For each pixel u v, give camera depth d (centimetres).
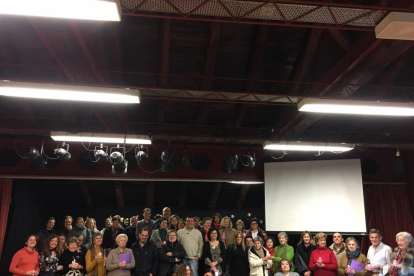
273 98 593
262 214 1179
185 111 807
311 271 577
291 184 808
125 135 701
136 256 551
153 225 652
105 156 730
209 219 661
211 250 586
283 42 652
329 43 632
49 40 478
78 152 822
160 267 561
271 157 868
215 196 1096
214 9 371
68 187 1063
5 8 284
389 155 868
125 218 1140
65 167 813
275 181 818
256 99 598
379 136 787
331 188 785
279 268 584
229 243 625
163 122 824
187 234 603
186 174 841
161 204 1169
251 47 662
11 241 837
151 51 662
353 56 521
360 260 544
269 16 381
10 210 840
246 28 625
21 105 724
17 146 805
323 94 595
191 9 369
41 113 765
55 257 530
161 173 835
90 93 470
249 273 572
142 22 606
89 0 273
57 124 764
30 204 952
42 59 650
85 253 555
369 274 528
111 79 672
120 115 717
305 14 375
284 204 799
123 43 642
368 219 860
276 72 712
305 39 645
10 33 605
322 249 565
